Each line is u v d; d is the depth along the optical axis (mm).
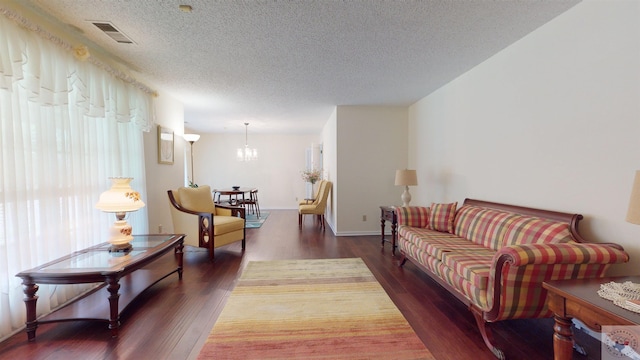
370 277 2818
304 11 1985
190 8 1940
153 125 3648
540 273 1568
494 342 1681
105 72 2598
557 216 2023
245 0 1853
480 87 2965
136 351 1654
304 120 6070
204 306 2199
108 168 2703
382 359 1570
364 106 4773
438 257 2309
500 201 2699
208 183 8078
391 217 3785
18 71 1735
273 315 2047
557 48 2082
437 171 3885
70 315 1875
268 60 2836
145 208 3396
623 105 1669
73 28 2205
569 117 1999
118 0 1850
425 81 3520
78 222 2328
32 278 1755
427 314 2078
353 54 2705
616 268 1701
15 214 1811
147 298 2344
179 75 3258
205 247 3402
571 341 1247
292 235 4781
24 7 1897
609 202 1752
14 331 1828
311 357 1579
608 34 1741
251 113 5332
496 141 2744
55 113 2117
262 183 8219
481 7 1953
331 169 5512
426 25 2189
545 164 2199
